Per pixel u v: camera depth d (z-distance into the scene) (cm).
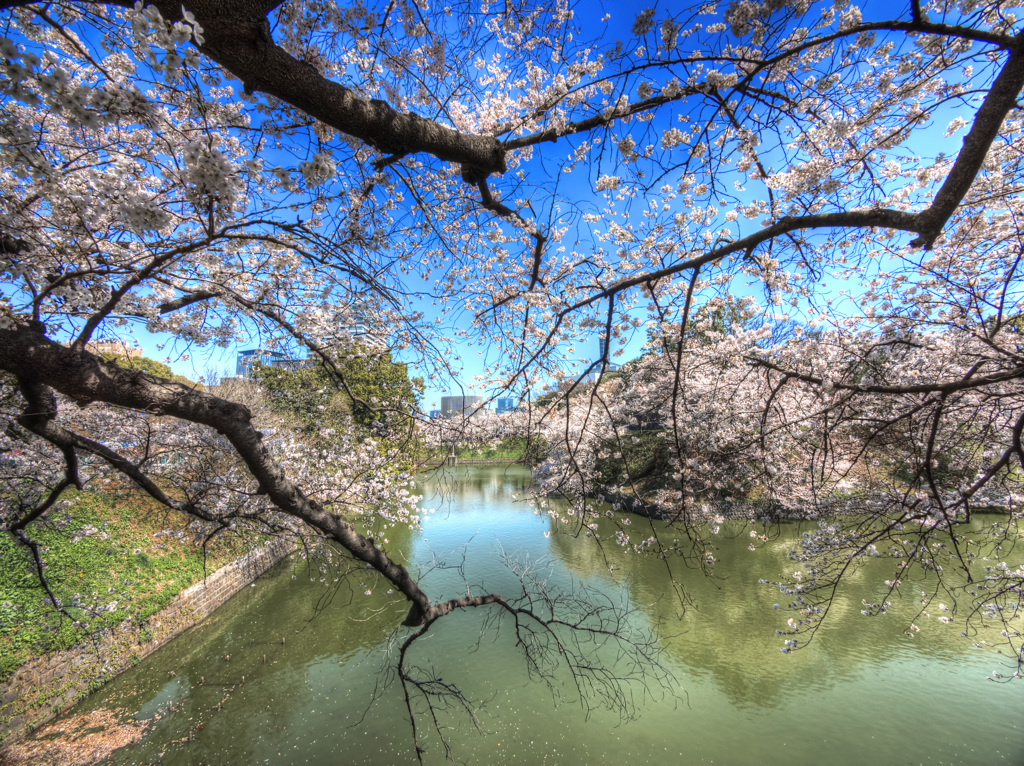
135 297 390
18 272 299
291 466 722
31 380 247
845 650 818
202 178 157
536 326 489
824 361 445
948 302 421
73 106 143
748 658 819
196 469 571
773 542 1195
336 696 764
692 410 676
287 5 249
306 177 179
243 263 413
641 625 926
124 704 754
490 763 620
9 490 563
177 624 956
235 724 705
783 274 373
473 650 870
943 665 764
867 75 319
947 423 435
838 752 614
